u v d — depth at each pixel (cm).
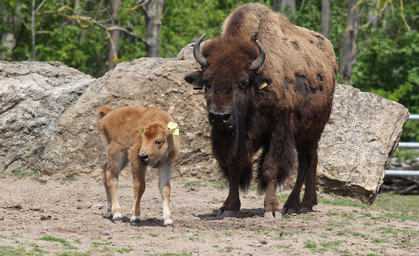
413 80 8644
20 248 2153
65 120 4209
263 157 3212
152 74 4247
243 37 3058
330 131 4138
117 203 2764
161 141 2552
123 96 4225
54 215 2933
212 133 2969
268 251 2331
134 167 2659
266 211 3058
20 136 4334
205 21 9906
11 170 4294
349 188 3984
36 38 10056
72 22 10138
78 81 4512
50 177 4144
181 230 2659
